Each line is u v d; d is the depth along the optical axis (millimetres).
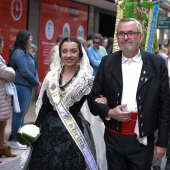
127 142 3033
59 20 11625
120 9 4980
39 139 3432
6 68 5094
